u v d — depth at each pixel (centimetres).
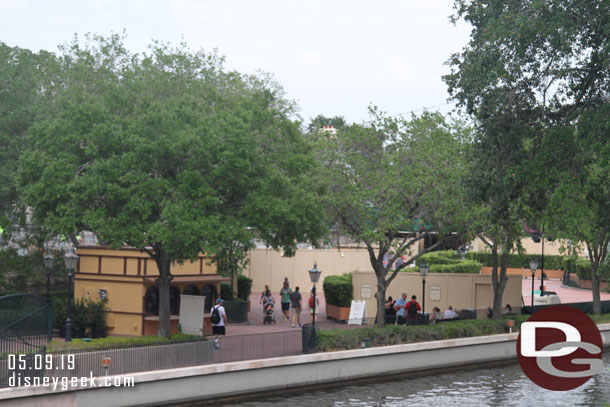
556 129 2498
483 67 2523
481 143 2756
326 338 2955
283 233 2975
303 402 2605
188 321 3244
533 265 4397
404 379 3052
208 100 3008
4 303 2794
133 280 3278
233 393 2620
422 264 3638
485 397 2717
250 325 3794
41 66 3834
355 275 4059
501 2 2655
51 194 2700
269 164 2791
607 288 5831
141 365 2453
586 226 4047
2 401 2114
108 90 2939
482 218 3166
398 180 3159
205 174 2747
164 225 2706
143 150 2645
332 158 3316
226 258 2986
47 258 3219
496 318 3759
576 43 2494
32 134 2845
